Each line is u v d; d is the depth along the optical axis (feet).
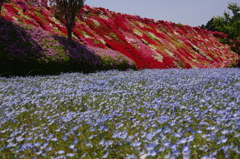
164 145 11.04
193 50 162.71
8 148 13.38
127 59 82.23
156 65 101.91
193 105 20.06
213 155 10.46
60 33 91.71
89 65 66.13
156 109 18.79
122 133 14.23
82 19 118.83
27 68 52.11
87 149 13.28
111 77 44.21
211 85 30.81
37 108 22.80
